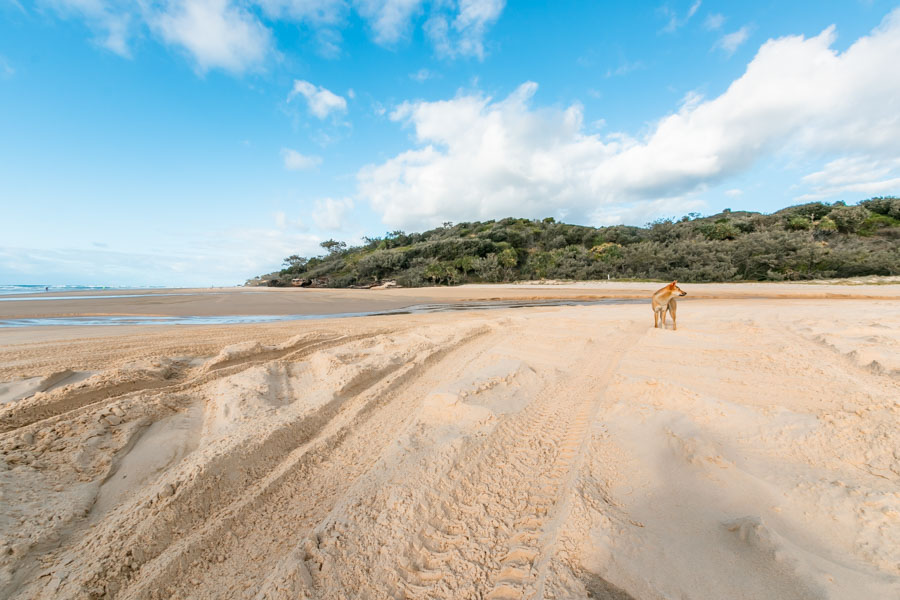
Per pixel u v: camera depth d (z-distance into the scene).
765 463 2.42
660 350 5.45
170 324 11.51
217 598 1.73
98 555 1.90
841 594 1.43
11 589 1.69
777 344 5.31
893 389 3.21
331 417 3.62
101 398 3.76
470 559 1.88
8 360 5.48
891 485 2.04
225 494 2.45
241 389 4.01
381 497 2.31
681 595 1.53
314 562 1.86
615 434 2.92
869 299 18.08
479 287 38.16
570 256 50.09
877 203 54.47
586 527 1.95
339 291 39.00
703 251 40.31
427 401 3.65
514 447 2.91
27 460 2.53
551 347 6.12
